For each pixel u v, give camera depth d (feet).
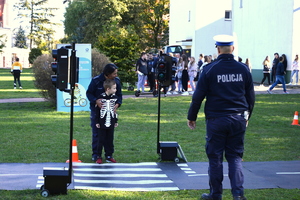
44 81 52.03
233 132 17.63
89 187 20.72
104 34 81.41
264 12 92.53
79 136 34.94
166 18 202.90
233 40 18.01
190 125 18.62
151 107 52.75
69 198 18.81
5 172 23.47
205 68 18.08
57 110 49.88
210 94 17.88
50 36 284.82
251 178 22.62
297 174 23.49
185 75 68.54
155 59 66.08
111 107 25.94
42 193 19.07
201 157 27.81
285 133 36.45
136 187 20.88
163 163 26.20
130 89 78.38
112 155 27.76
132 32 82.23
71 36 206.39
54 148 30.19
